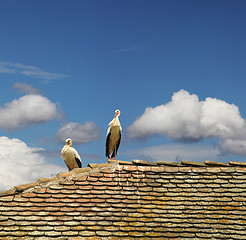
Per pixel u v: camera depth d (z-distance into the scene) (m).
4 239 7.30
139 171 9.01
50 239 7.40
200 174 9.03
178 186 8.70
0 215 7.73
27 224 7.61
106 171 8.95
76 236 7.49
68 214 7.88
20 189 8.27
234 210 8.16
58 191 8.35
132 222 7.83
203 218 7.99
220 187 8.70
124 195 8.41
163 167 9.16
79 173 8.83
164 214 8.04
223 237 7.61
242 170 9.13
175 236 7.60
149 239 7.51
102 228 7.66
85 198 8.27
